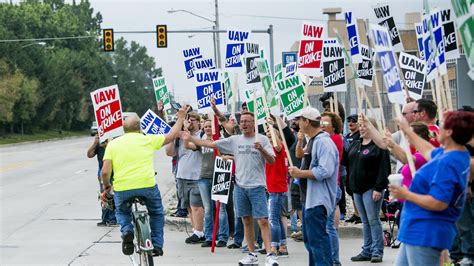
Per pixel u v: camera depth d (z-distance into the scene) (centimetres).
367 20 2206
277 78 2741
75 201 3547
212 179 2244
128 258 2081
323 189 1602
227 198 2119
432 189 1050
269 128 1956
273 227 2012
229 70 2391
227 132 2244
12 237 2477
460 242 1652
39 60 15200
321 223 1603
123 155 1714
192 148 2255
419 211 1081
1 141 12488
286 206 2092
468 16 1098
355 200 1973
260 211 1866
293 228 2367
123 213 1738
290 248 2216
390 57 1242
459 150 1054
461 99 2667
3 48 13288
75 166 6128
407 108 1598
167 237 2484
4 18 15262
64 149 9538
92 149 2616
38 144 12044
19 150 9475
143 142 1733
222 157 2123
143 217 1692
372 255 1942
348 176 1975
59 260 2062
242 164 1878
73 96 16850
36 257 2108
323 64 2202
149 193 1717
